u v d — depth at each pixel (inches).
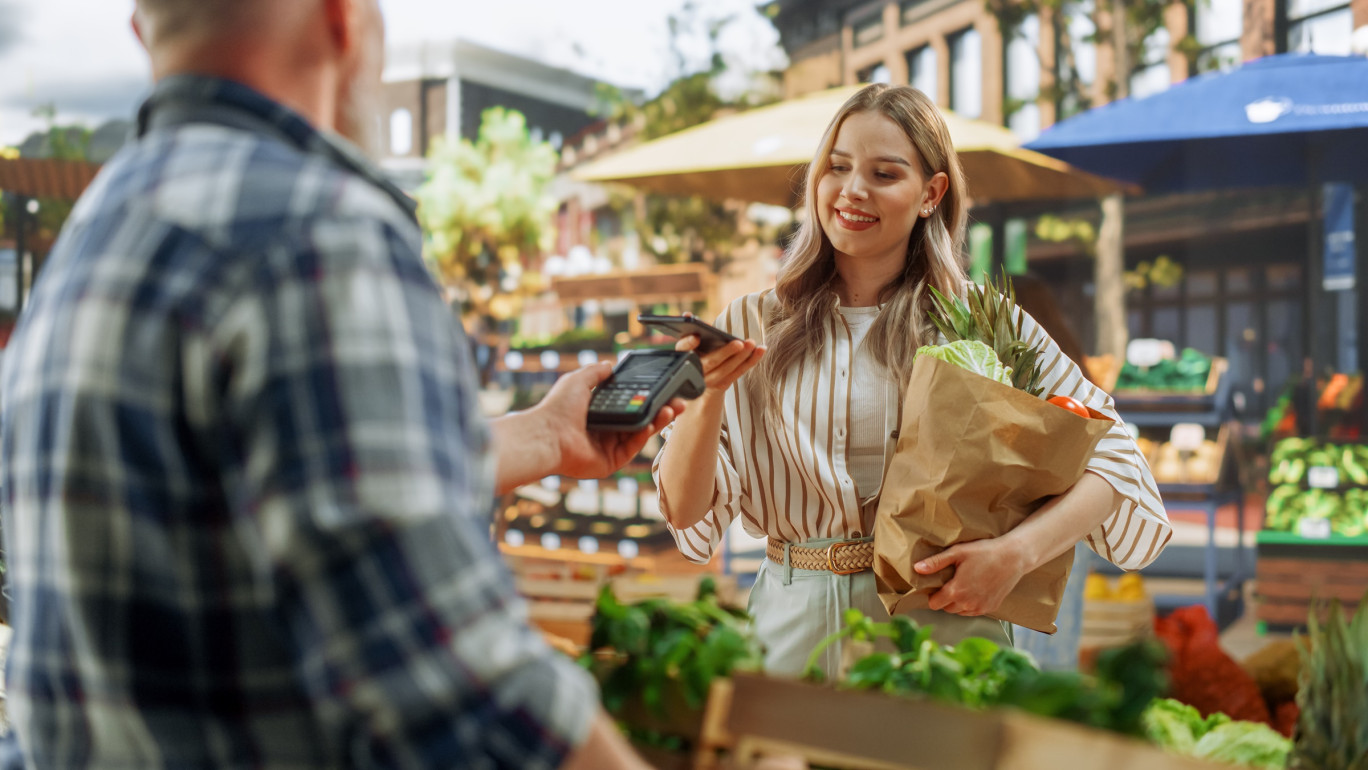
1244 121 205.5
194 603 28.2
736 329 80.2
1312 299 276.4
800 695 37.4
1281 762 51.0
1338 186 273.1
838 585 71.8
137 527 27.8
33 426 29.4
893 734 35.7
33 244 282.4
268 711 28.5
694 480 72.6
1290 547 199.0
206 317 27.5
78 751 30.1
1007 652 45.6
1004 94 348.2
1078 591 118.4
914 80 362.6
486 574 27.8
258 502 26.8
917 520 63.4
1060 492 63.8
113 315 28.3
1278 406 294.7
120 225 29.6
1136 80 330.6
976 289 68.2
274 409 26.8
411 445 27.3
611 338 276.4
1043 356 74.0
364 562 26.1
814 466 72.5
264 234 28.2
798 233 79.3
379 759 26.6
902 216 72.6
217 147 30.5
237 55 32.3
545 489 256.8
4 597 66.5
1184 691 83.7
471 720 26.6
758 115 233.1
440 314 30.1
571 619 126.3
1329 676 44.4
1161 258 329.7
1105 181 237.6
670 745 40.7
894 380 72.1
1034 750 33.5
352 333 27.5
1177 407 219.1
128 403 27.7
